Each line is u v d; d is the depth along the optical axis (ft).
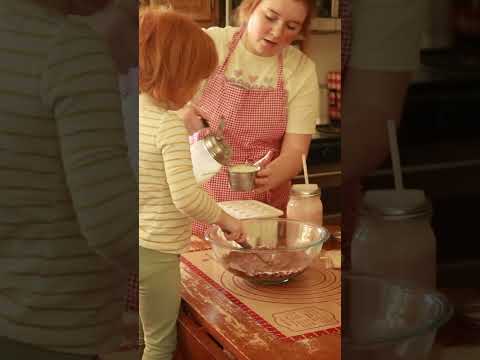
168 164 4.87
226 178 5.88
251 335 3.96
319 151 7.46
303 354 3.69
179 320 4.80
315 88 6.04
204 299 4.58
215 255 4.91
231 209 5.44
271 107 5.92
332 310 4.25
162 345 4.86
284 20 5.81
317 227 5.06
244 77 5.91
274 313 4.27
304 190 5.43
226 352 4.08
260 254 4.72
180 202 4.81
